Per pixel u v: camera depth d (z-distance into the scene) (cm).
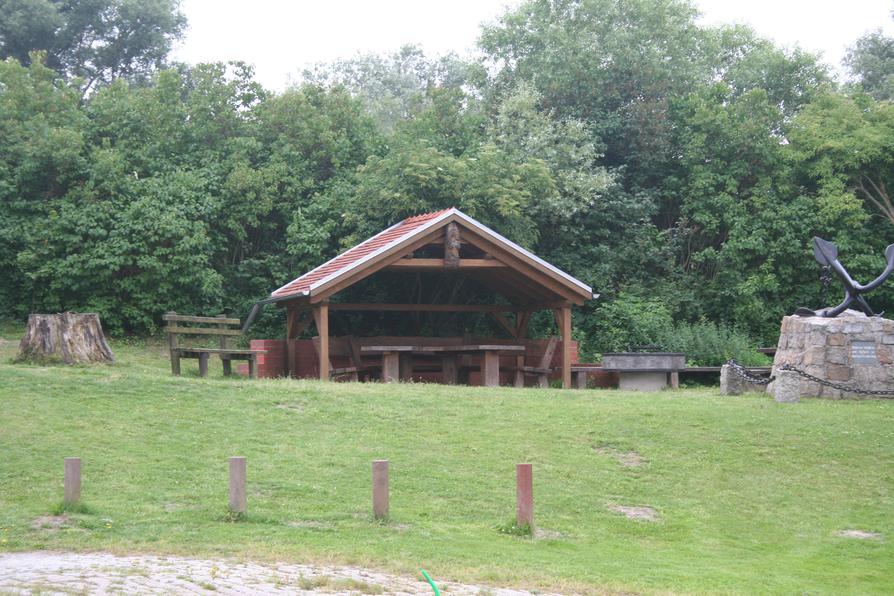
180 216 2628
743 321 3005
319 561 886
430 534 1010
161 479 1177
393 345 2444
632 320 2797
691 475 1301
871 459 1364
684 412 1573
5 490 1120
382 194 2645
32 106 2894
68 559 874
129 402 1513
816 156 3102
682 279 3142
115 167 2666
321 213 2803
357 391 1684
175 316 1831
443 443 1390
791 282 3073
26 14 4200
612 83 3425
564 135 3166
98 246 2547
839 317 1825
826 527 1140
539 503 1166
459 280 2716
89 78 4559
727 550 1048
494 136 3206
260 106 3070
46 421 1387
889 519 1166
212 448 1318
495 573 873
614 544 1040
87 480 1161
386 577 843
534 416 1543
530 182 2877
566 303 2217
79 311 2589
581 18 3500
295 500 1113
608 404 1638
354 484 1189
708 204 3172
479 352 2403
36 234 2564
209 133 2972
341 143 3009
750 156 3162
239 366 2227
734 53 3800
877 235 3111
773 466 1338
